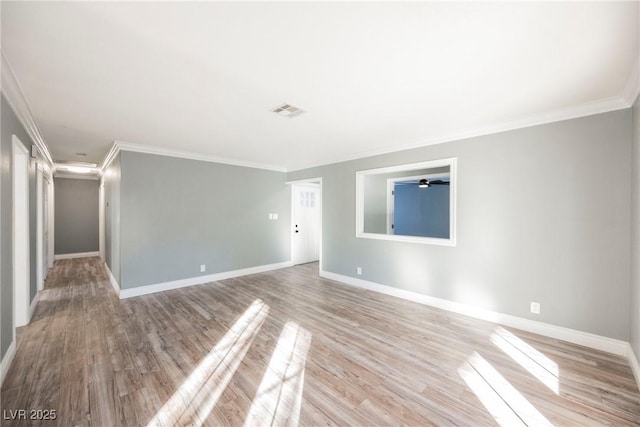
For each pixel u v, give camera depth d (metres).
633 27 1.51
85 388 2.04
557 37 1.61
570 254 2.74
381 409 1.83
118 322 3.26
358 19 1.46
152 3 1.34
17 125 2.64
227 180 5.35
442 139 3.63
